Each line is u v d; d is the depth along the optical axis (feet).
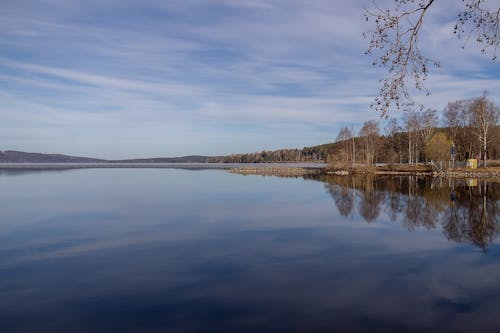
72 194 130.62
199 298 38.70
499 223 74.95
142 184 176.55
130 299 38.50
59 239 63.26
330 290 40.60
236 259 51.67
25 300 38.45
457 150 280.51
